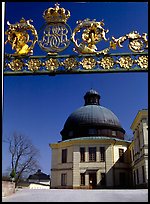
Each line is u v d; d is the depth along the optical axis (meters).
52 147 49.41
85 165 45.69
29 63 9.41
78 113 52.22
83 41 9.44
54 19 9.61
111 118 51.75
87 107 53.38
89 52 9.30
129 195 11.77
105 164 45.56
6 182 11.48
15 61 9.43
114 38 9.43
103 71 9.22
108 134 50.03
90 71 9.23
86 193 13.38
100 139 46.62
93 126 50.06
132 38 9.42
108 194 12.55
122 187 44.81
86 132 49.84
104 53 9.30
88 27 9.54
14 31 9.59
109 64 9.25
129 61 9.25
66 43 9.47
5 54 9.45
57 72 9.30
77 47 9.41
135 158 40.19
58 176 47.31
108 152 46.22
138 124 36.72
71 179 45.41
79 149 46.62
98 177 45.03
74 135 50.34
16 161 33.81
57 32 9.58
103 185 44.53
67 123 52.47
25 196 10.89
